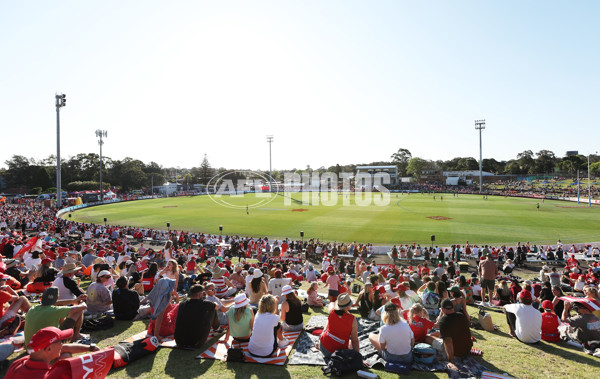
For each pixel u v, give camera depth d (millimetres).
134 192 134500
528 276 24922
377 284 11648
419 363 6516
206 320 6949
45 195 100375
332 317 6605
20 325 7738
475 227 45469
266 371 6129
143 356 6559
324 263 25109
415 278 13758
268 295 6980
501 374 6184
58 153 63344
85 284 13711
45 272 10844
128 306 8758
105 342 7285
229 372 6070
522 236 40094
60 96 62250
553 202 79250
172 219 56969
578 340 8102
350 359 6117
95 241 32719
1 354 6008
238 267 13594
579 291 15375
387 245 36688
